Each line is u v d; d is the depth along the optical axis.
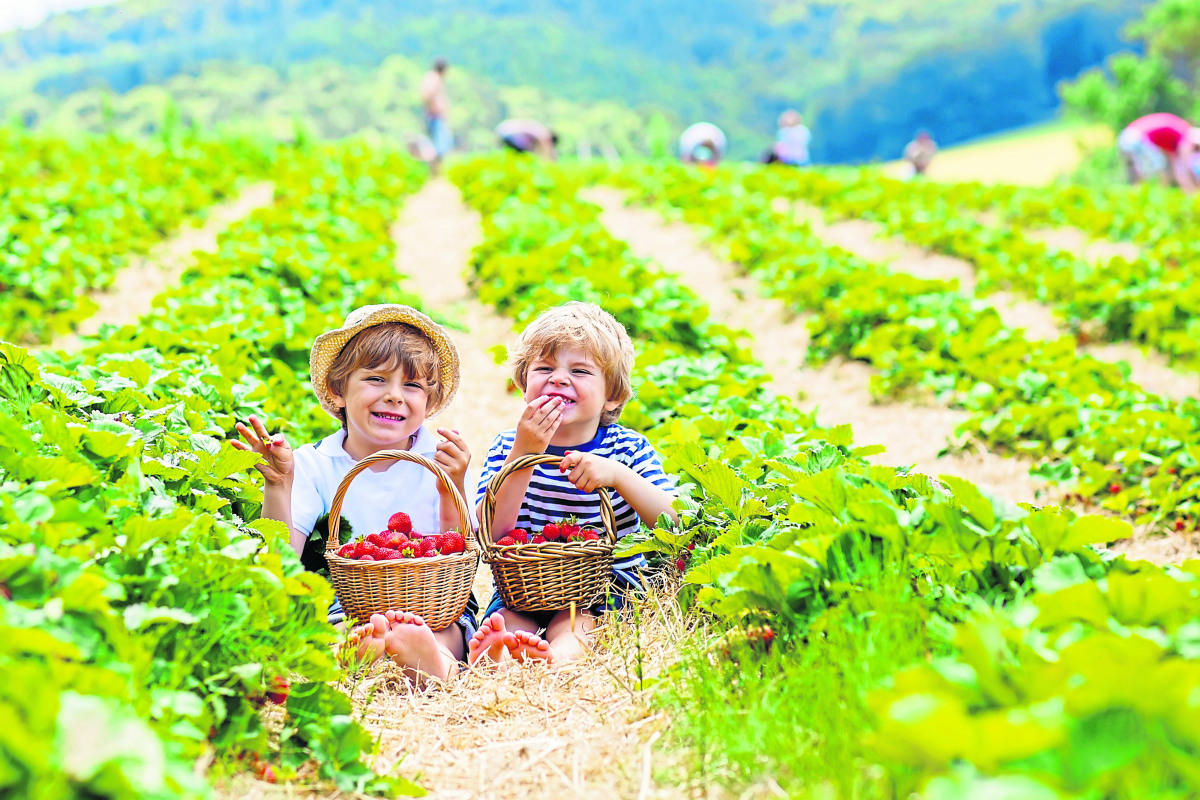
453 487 3.12
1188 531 4.61
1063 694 1.58
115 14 182.00
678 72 182.12
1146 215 12.98
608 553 3.16
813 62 190.75
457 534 3.13
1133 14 143.88
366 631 2.81
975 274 10.09
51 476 2.44
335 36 161.75
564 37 172.38
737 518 3.11
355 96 117.69
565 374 3.31
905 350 6.74
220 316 6.10
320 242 8.32
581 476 3.16
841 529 2.53
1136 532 4.70
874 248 11.41
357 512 3.34
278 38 176.50
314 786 2.18
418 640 2.83
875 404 6.68
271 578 2.29
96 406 3.49
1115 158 53.22
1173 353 7.40
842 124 157.75
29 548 1.96
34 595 1.93
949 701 1.51
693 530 3.09
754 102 179.00
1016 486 5.32
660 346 5.98
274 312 6.37
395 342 3.34
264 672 2.28
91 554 2.18
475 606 3.39
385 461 3.43
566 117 134.00
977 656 1.78
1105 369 6.38
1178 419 5.27
